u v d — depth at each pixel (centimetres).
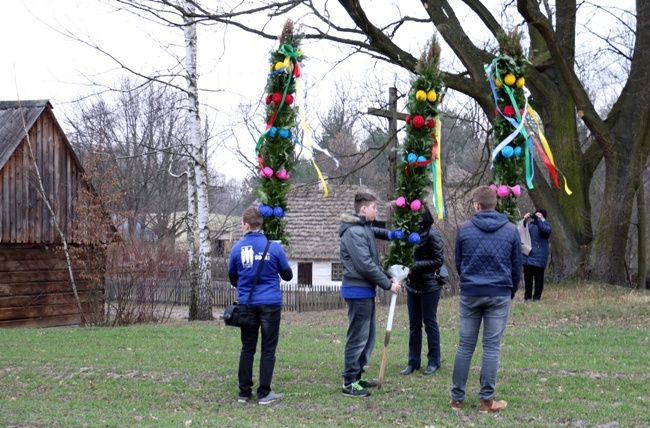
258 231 691
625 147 1723
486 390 624
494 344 624
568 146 1788
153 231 3806
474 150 3072
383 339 1078
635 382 729
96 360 934
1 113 1912
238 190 5416
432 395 686
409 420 607
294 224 3466
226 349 1023
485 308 626
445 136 3444
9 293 1816
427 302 783
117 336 1200
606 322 1191
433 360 786
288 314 1819
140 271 1619
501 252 616
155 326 1406
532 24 1526
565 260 1770
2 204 1789
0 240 1775
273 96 782
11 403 711
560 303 1384
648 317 1207
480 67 1691
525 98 824
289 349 996
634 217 2773
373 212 694
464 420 602
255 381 775
